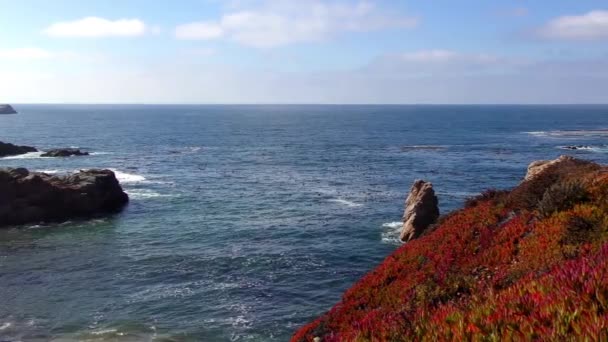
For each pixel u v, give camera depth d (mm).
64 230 46688
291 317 26922
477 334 5621
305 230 45469
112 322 26094
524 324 5465
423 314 7055
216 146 129375
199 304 28500
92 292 30422
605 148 116812
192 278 32875
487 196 21188
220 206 56406
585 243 11516
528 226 14789
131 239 43125
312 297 29812
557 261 10797
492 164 92688
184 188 68125
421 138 154000
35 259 37438
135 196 62375
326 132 182000
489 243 15008
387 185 70375
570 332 5199
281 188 68188
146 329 25312
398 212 52875
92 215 52594
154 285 31594
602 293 5766
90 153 109875
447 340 5992
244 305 28469
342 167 89875
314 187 68938
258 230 45531
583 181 15852
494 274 12797
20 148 104875
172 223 48812
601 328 4898
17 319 26516
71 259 37344
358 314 14492
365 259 37281
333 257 37625
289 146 130000
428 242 17578
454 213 21141
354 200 59469
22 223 49125
